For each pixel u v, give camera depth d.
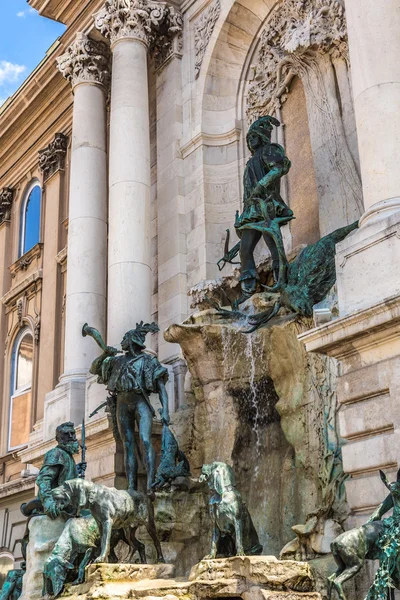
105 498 11.32
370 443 9.62
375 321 9.55
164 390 13.62
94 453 15.70
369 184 11.13
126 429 13.79
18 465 26.20
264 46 19.25
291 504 11.82
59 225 26.98
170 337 13.82
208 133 19.31
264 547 12.01
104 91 22.02
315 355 11.60
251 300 14.12
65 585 11.19
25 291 28.27
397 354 9.62
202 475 10.38
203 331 13.32
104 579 10.36
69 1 22.39
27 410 26.75
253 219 14.63
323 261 12.43
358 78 11.86
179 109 20.17
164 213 19.66
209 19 20.05
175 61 20.56
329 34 16.25
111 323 17.12
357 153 15.44
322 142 16.30
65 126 28.00
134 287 17.25
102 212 20.81
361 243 10.53
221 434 13.20
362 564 7.88
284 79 18.34
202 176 18.91
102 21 20.11
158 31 20.61
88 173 20.91
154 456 13.32
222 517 9.98
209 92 19.72
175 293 18.52
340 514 10.01
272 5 18.97
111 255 17.77
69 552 11.59
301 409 11.79
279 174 14.69
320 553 9.80
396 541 7.68
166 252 19.22
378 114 11.33
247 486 12.82
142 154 18.58
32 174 30.05
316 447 11.32
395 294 9.29
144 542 12.80
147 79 19.75
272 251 14.01
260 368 12.62
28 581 13.79
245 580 8.84
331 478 10.59
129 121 18.78
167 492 12.93
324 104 16.45
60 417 18.42
